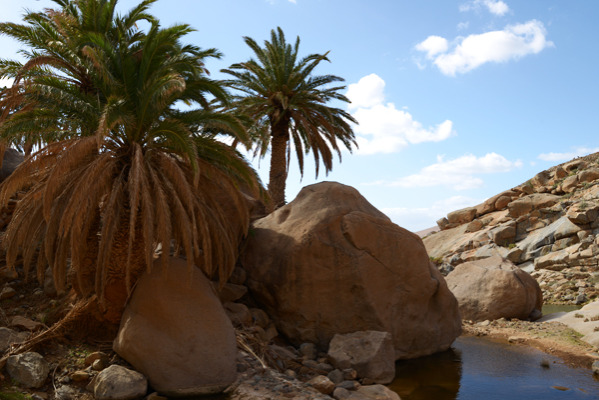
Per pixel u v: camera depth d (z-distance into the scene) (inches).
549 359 429.4
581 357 431.5
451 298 488.4
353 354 374.9
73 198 334.3
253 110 879.7
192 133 398.9
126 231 367.9
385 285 434.6
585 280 978.7
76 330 364.8
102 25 458.3
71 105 377.1
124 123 364.5
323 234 438.9
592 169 1451.8
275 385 326.6
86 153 351.3
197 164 354.3
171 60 406.9
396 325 430.6
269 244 465.4
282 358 388.8
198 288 367.9
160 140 401.7
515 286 641.6
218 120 393.7
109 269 368.2
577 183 1451.8
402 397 329.1
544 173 1609.3
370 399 315.6
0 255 458.0
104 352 353.1
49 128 376.5
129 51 421.4
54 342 349.4
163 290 352.2
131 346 330.0
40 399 291.1
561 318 623.2
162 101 374.9
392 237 450.0
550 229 1253.1
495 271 674.8
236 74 892.0
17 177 352.2
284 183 915.4
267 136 867.4
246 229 433.4
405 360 434.3
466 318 657.6
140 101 381.7
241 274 466.6
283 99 823.7
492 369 399.2
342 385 340.2
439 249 1551.4
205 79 422.9
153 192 369.7
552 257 1126.4
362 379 362.6
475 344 500.1
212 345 337.4
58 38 415.2
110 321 374.9
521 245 1298.0
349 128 901.2
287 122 904.3
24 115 364.5
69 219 333.4
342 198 470.9
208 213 402.6
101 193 367.2
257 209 571.8
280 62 892.6
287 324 436.8
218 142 404.5
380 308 423.8
